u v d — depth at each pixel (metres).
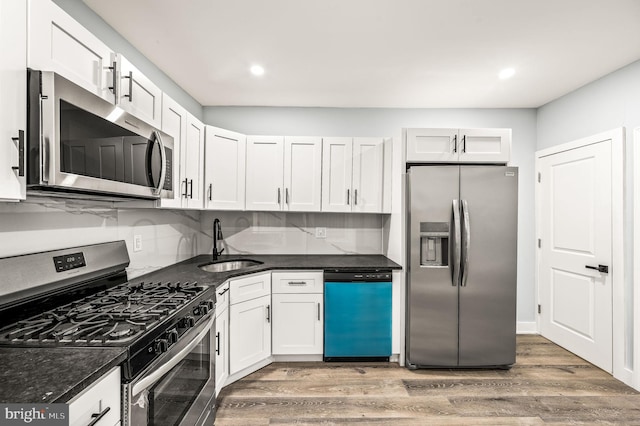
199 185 2.34
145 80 1.62
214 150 2.52
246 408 2.01
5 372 0.82
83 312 1.29
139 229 2.10
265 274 2.51
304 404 2.05
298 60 2.29
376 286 2.59
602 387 2.28
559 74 2.51
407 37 2.00
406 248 2.61
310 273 2.59
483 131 2.58
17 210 1.26
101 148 1.21
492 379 2.39
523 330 3.28
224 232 3.19
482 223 2.49
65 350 0.96
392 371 2.50
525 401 2.11
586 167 2.68
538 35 1.97
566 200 2.88
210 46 2.11
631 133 2.33
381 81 2.64
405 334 2.61
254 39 2.02
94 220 1.68
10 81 0.88
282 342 2.58
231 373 2.21
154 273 2.22
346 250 3.25
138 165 1.46
